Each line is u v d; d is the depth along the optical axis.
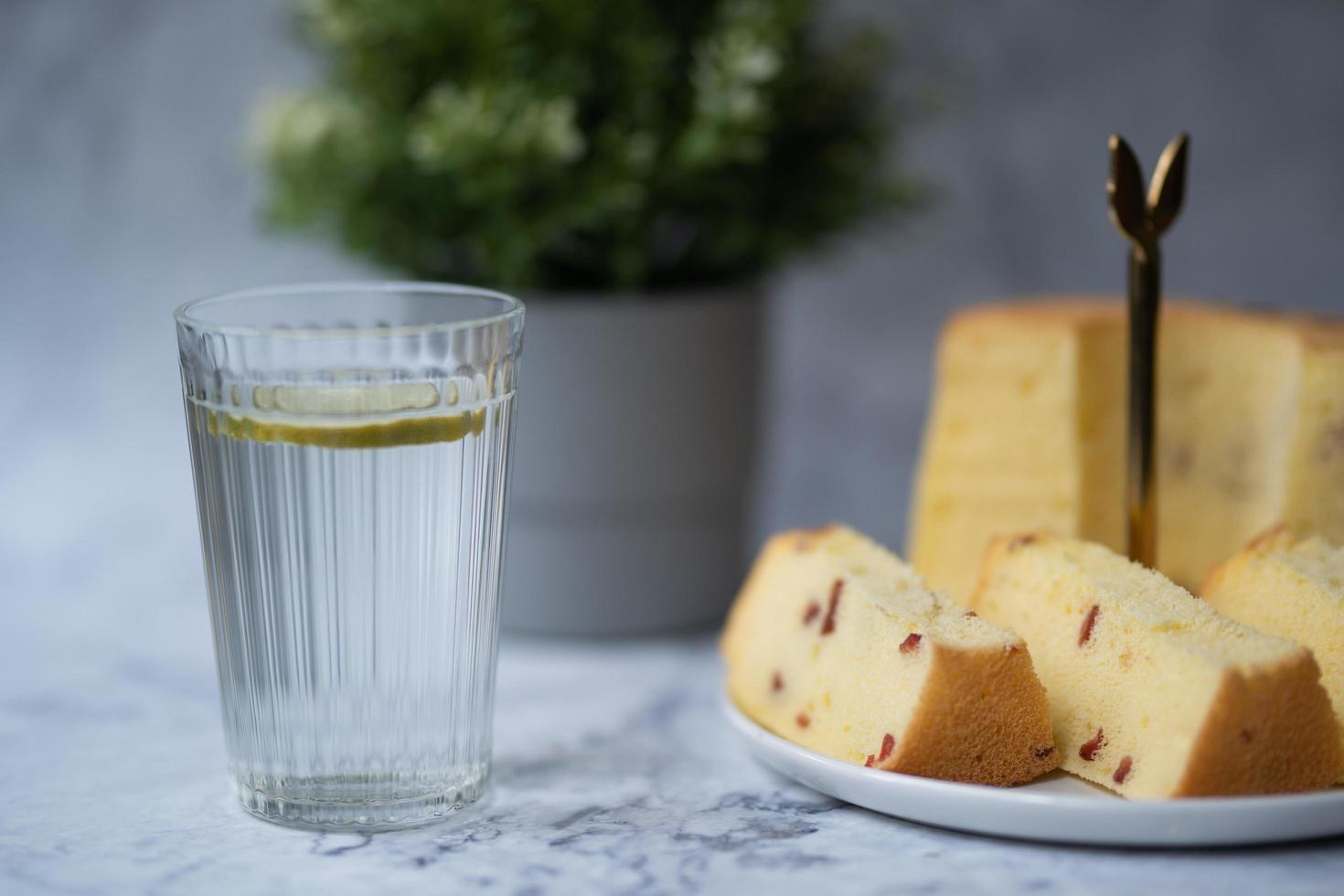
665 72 0.79
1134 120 0.95
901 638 0.65
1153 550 0.71
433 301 0.69
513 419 0.67
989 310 0.79
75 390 0.97
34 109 0.95
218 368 0.64
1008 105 0.95
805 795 0.68
